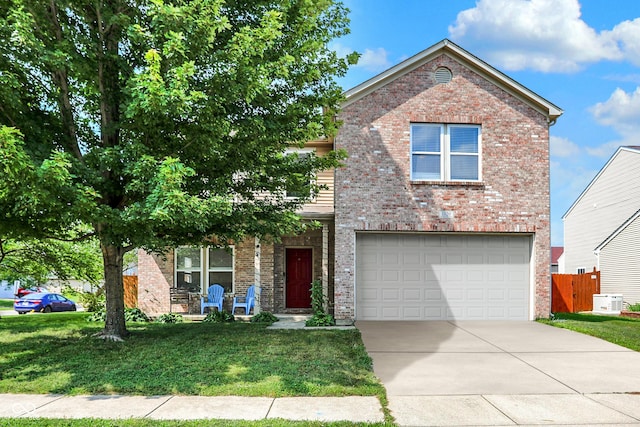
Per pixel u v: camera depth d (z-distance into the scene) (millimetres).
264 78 8469
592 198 32531
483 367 8828
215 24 7891
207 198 8859
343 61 11234
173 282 17000
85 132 10062
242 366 8430
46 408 6445
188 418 6027
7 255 13977
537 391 7375
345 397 6992
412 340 11312
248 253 17062
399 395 7141
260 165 10070
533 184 14656
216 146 8555
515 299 14633
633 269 23781
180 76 7266
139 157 8211
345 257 14234
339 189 14320
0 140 6520
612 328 12883
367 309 14422
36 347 9977
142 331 11984
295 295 17953
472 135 14727
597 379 8047
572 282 22625
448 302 14555
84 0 8523
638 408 6590
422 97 14586
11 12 7691
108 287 10852
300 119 10945
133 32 7906
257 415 6156
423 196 14398
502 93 14750
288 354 9359
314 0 10406
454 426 5871
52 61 7746
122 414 6188
